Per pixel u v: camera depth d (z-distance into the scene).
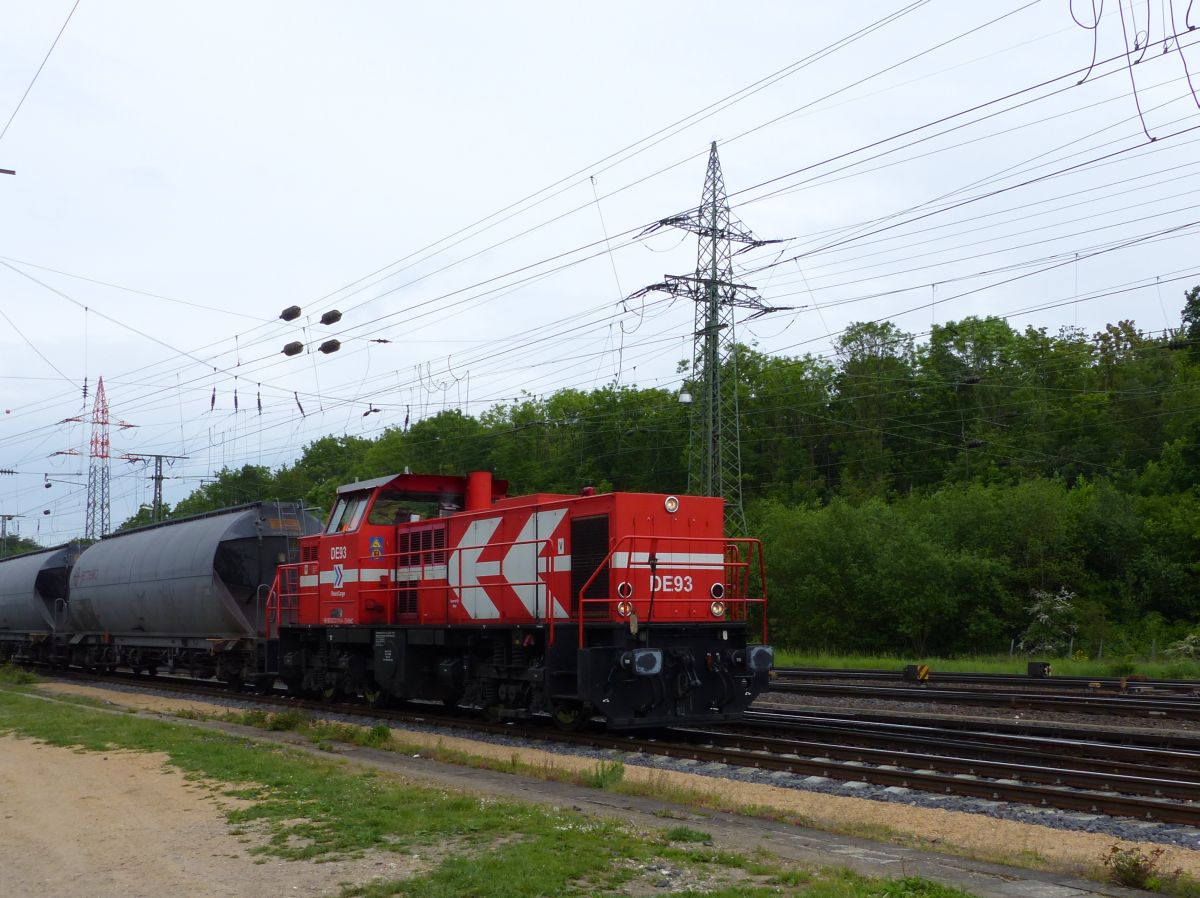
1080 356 66.75
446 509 21.80
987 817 10.41
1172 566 45.38
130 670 36.28
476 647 18.44
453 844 8.70
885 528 45.78
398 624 20.00
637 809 10.69
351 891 7.37
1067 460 59.19
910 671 28.30
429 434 59.78
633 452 59.38
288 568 24.06
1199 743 15.26
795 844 9.09
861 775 12.50
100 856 8.73
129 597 28.83
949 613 43.56
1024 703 20.77
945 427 65.12
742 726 17.73
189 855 8.62
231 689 26.47
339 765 13.37
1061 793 10.91
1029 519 46.50
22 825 10.09
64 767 13.45
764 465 66.50
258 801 10.66
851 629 44.66
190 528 27.25
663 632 15.93
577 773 12.66
